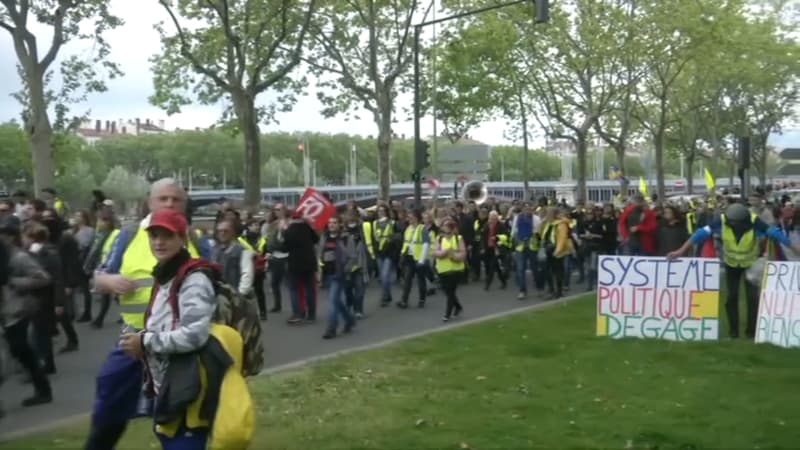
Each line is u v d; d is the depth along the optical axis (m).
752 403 10.21
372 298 23.30
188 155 103.88
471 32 42.22
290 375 12.10
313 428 9.20
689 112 63.19
